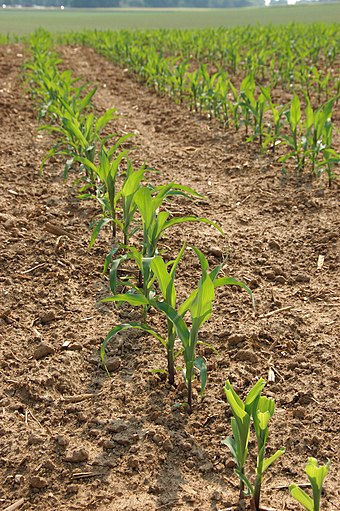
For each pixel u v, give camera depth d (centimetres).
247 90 672
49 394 294
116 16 6806
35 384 298
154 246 333
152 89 1066
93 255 430
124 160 644
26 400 291
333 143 690
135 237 456
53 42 2031
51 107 639
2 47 1823
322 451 258
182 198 533
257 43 1512
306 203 516
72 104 651
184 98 948
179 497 235
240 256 432
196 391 296
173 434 268
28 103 907
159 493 238
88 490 240
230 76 1191
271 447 261
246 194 546
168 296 276
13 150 669
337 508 228
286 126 763
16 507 232
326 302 376
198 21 4759
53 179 581
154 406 285
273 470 249
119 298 271
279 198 531
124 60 1341
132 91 1060
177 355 297
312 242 451
